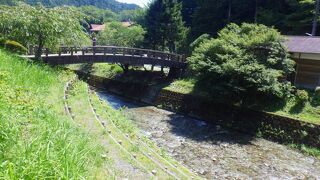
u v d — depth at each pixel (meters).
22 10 14.01
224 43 17.44
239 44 17.84
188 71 24.77
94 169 4.66
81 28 16.56
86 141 5.20
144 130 14.94
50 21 14.14
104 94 24.73
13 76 7.93
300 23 25.75
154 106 21.27
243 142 14.05
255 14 29.36
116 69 27.98
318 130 13.30
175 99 20.45
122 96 24.53
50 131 4.38
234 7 33.06
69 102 9.16
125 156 5.95
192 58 18.50
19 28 13.92
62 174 3.21
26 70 9.29
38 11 14.09
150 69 28.20
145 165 6.16
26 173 2.97
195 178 7.88
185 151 12.16
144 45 36.53
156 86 22.98
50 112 6.25
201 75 17.36
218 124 17.02
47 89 9.34
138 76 25.77
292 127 14.21
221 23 33.09
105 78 27.67
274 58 16.55
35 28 14.02
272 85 15.57
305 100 15.45
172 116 18.53
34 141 3.73
